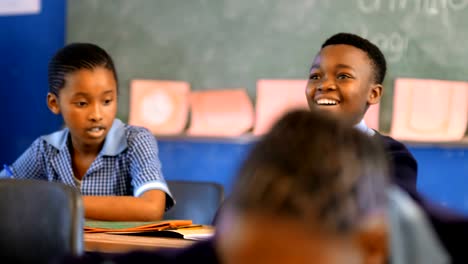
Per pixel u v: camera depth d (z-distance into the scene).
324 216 0.57
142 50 3.92
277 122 0.65
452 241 0.85
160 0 3.90
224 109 3.81
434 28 3.58
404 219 0.69
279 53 3.75
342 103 2.17
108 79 2.25
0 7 4.11
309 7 3.71
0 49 4.11
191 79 3.87
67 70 2.23
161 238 1.64
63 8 4.03
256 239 0.58
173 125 3.88
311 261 0.57
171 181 2.62
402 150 1.67
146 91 3.90
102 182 2.34
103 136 2.27
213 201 2.56
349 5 3.66
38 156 2.43
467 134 3.57
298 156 0.60
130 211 2.12
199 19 3.86
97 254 0.99
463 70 3.56
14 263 1.48
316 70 2.21
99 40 3.96
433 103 3.58
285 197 0.58
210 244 0.87
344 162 0.60
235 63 3.81
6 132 4.11
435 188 3.58
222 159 3.83
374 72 2.22
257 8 3.78
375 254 0.62
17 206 1.48
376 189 0.61
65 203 1.43
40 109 4.06
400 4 3.61
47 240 1.44
